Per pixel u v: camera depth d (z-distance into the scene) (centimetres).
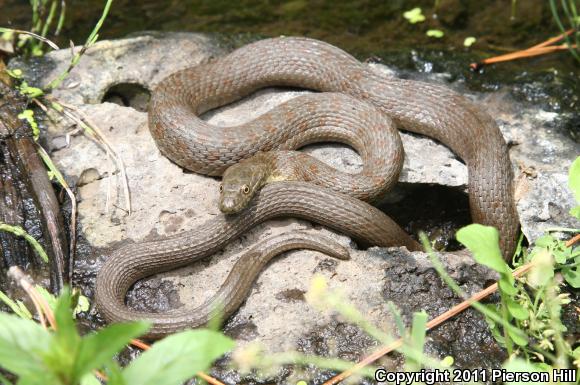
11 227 766
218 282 744
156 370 441
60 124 878
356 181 800
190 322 687
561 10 1146
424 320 560
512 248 795
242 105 936
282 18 1134
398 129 902
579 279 744
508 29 1119
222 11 1141
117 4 1138
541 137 898
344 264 741
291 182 781
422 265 740
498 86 998
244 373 674
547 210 810
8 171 824
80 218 796
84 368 420
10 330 430
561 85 984
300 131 859
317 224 793
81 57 962
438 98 880
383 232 776
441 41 1099
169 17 1123
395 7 1158
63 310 419
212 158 820
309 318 702
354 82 912
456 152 867
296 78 933
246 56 928
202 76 904
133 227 788
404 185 839
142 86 967
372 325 701
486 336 703
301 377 671
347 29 1116
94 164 838
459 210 864
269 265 742
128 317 688
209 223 756
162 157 845
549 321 691
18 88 909
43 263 768
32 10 1107
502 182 808
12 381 660
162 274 754
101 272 725
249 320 707
